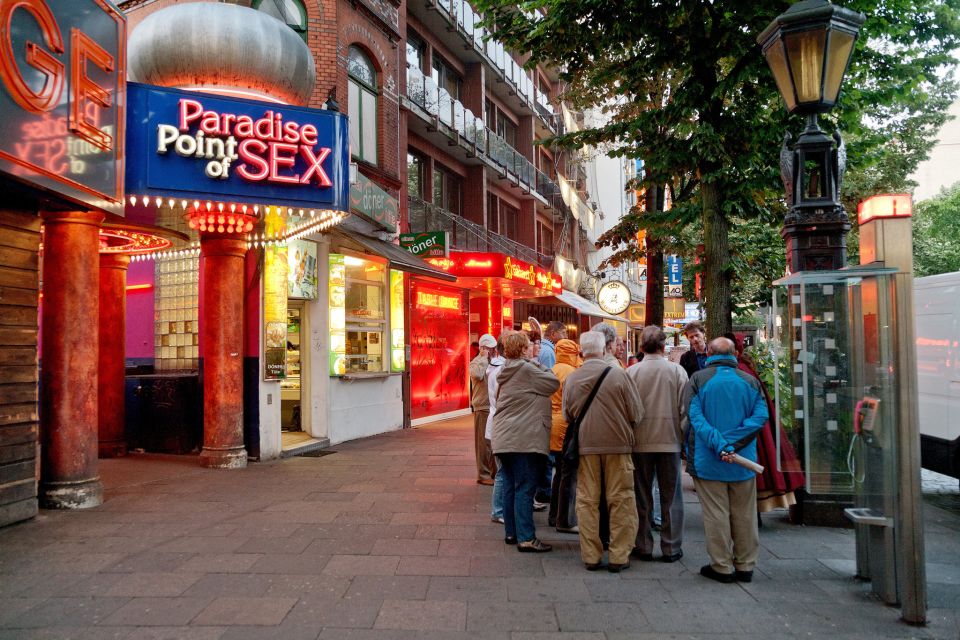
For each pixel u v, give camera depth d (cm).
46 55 543
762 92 891
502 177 2189
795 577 480
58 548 538
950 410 763
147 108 698
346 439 1181
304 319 1144
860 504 460
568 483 600
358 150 1333
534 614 407
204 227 847
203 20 749
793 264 568
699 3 837
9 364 609
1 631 379
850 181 1675
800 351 478
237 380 917
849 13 521
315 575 474
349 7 1284
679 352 1223
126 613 405
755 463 458
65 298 687
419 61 1819
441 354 1605
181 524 612
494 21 1000
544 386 543
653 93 1328
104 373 1000
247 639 369
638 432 521
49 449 680
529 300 2375
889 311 421
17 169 509
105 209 639
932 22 893
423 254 1409
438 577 473
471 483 797
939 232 4341
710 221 875
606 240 1553
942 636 380
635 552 527
